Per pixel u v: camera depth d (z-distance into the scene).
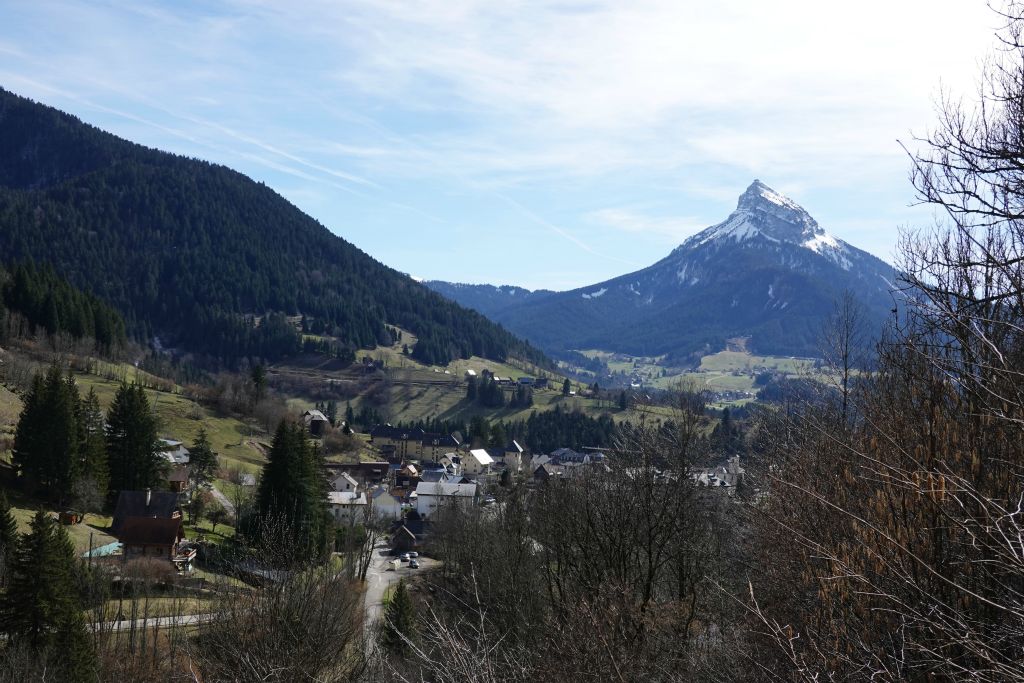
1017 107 8.31
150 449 70.88
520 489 37.28
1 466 63.88
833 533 11.91
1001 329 8.35
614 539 23.47
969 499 7.85
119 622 34.06
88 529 56.97
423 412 185.62
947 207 8.62
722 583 22.73
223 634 25.73
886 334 12.93
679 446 24.27
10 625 31.33
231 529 67.19
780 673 10.38
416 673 13.60
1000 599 7.55
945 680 7.55
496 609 23.67
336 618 26.91
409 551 70.75
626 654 15.61
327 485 70.44
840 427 16.94
